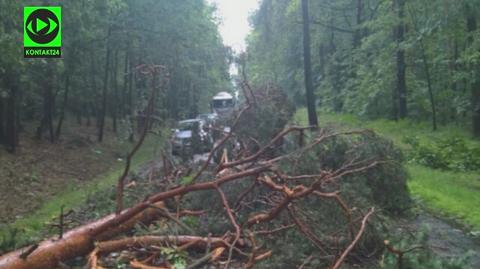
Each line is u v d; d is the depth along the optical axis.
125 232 7.23
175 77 43.50
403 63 29.42
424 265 6.42
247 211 8.10
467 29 23.41
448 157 16.78
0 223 13.00
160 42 32.72
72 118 39.53
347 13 42.81
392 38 31.86
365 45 32.22
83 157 25.67
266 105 10.50
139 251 6.46
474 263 7.48
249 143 10.23
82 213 9.84
